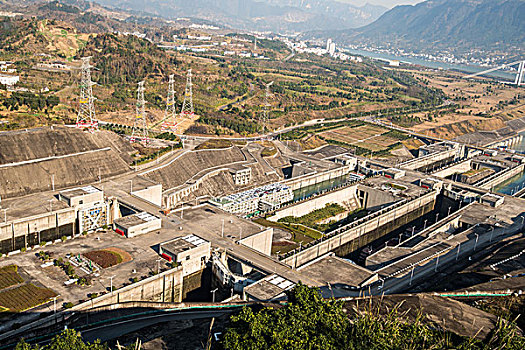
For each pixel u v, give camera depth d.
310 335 115.56
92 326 161.88
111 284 179.62
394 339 114.25
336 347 110.81
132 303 166.88
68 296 170.88
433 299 152.25
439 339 119.00
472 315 143.75
